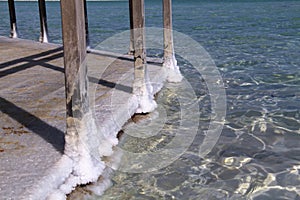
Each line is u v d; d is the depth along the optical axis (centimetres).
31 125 446
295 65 979
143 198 374
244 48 1277
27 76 712
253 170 438
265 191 396
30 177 323
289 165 450
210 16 2969
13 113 490
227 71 923
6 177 322
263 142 514
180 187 399
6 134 418
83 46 347
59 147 381
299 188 402
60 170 340
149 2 8012
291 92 742
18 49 1018
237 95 724
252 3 5550
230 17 2789
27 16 3381
